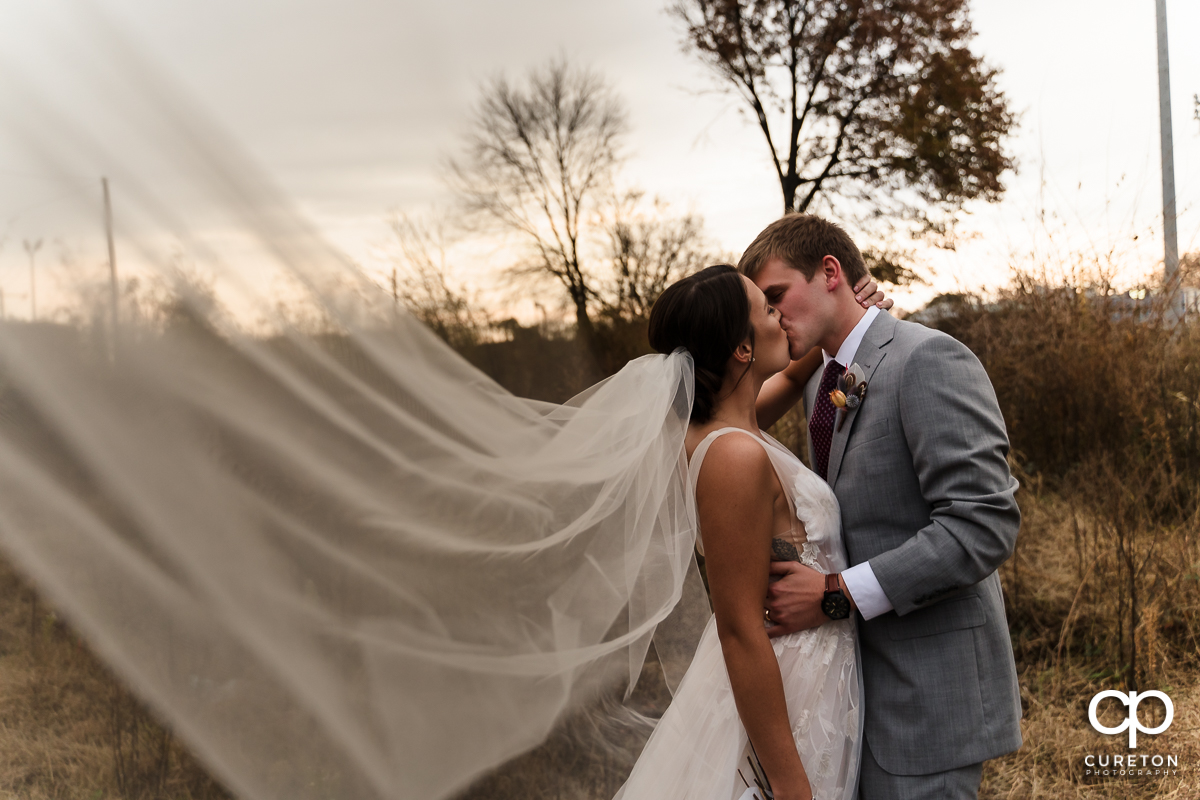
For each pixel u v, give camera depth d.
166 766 1.30
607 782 1.58
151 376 1.02
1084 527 3.57
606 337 7.70
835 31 10.61
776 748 1.33
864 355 1.62
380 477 1.25
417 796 1.27
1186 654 2.98
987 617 1.54
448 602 1.33
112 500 1.00
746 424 1.54
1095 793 2.47
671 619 1.52
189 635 1.07
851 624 1.53
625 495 1.45
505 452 1.42
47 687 1.23
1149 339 4.43
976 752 1.47
